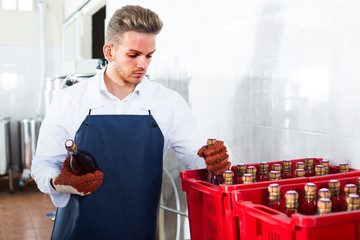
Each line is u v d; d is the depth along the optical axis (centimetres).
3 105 581
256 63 187
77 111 165
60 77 352
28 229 396
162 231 257
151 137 168
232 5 203
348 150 138
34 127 539
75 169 142
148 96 172
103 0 413
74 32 528
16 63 583
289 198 101
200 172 146
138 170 165
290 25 164
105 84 169
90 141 162
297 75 161
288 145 168
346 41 137
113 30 151
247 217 108
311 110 154
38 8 584
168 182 295
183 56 258
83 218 160
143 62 151
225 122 215
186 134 175
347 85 137
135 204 165
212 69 225
